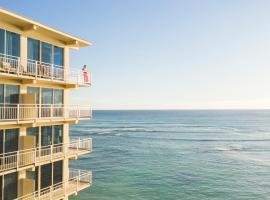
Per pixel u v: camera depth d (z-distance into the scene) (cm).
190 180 6347
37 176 2369
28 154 2117
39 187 2386
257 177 6600
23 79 2125
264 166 7725
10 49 2081
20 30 2158
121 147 11250
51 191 2330
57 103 2564
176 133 16725
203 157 9088
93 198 5066
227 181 6262
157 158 8931
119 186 5841
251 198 5178
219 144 12138
